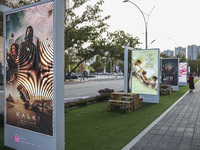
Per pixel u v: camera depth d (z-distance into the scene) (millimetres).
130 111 8797
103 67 79188
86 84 28266
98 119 7410
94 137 5324
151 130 5926
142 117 7789
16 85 4344
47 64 3791
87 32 8297
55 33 3658
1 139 5105
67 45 8203
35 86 3988
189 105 10578
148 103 11516
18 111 4316
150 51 11617
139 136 5312
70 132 5766
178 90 19391
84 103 10398
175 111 8930
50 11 3734
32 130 4086
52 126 3756
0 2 7367
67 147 4594
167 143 4816
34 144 4055
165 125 6504
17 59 4293
